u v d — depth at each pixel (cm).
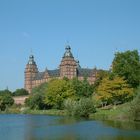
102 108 15962
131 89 15425
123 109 12356
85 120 11944
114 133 7619
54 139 6788
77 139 6731
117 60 16738
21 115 18600
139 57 16712
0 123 11444
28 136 7312
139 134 7412
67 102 15800
